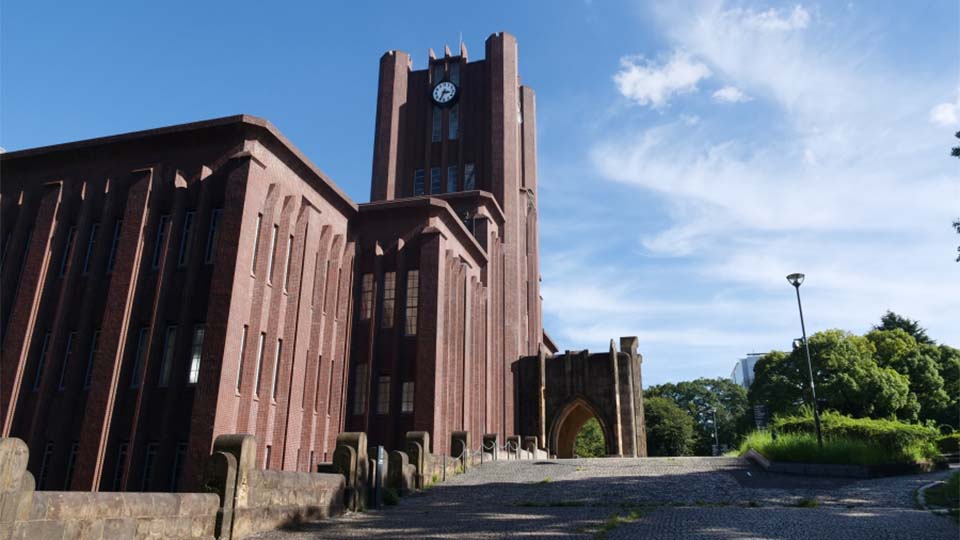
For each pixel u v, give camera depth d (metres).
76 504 7.82
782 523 11.66
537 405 42.22
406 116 53.41
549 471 22.05
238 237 19.84
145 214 21.17
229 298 19.20
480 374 35.22
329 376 26.08
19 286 21.97
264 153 22.14
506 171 47.78
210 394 18.36
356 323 28.80
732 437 81.44
